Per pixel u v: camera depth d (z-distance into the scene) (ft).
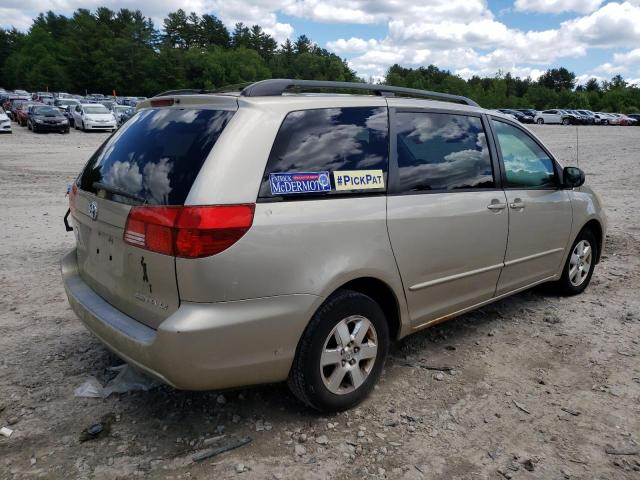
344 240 10.23
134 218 9.36
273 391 11.70
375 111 11.49
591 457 9.73
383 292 11.54
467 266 13.04
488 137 13.97
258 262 9.16
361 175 10.79
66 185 43.57
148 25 429.38
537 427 10.59
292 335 9.72
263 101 9.91
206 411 10.91
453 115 13.24
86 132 110.11
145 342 9.10
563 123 187.01
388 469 9.32
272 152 9.62
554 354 13.73
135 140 10.72
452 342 14.38
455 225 12.46
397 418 10.80
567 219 16.47
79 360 13.00
